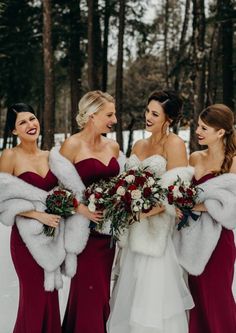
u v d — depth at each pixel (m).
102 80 21.64
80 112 3.61
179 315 3.52
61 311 4.39
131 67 31.70
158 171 3.55
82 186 3.51
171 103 3.57
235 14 17.59
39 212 3.37
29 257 3.43
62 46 22.17
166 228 3.53
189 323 3.58
